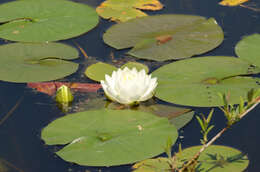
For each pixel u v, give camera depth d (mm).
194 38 4316
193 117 3227
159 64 3953
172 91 3475
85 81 3699
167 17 4734
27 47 4188
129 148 2793
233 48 4203
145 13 4980
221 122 3168
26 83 3656
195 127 3107
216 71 3734
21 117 3238
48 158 2807
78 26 4609
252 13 4902
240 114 2504
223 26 4641
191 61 3889
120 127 2998
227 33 4492
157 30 4484
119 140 2863
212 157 2725
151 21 4668
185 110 3281
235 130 3088
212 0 5285
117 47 4234
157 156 2787
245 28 4586
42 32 4477
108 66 3850
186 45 4211
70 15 4809
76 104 3375
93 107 3330
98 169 2678
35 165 2750
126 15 4844
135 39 4352
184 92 3451
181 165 2660
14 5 4973
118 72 3357
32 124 3156
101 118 3096
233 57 3961
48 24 4613
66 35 4438
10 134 3051
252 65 3854
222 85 3527
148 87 3344
